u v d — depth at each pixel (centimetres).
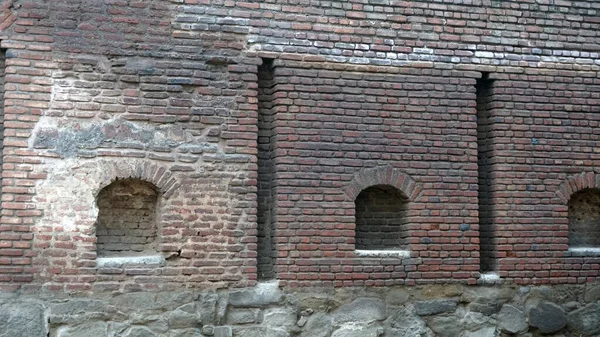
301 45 988
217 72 964
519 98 1062
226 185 952
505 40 1062
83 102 916
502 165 1048
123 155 922
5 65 904
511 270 1041
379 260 994
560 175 1067
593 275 1070
